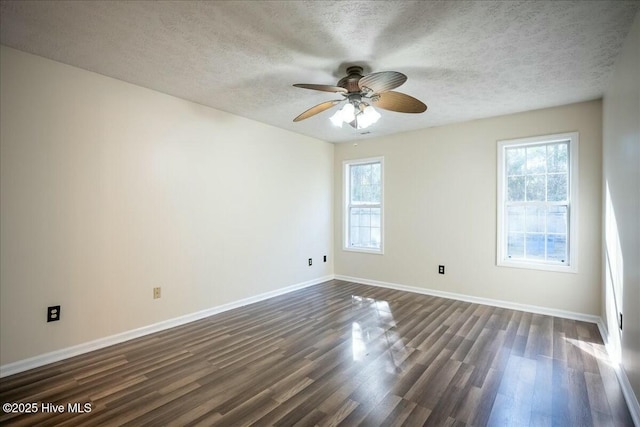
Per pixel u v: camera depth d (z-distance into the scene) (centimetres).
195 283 350
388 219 490
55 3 180
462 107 359
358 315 362
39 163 244
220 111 374
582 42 221
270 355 263
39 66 243
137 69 266
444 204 437
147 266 309
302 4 182
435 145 443
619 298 236
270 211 438
